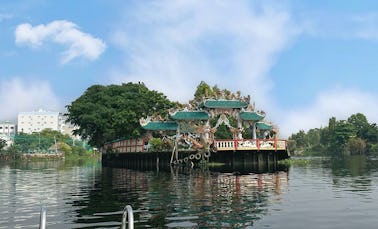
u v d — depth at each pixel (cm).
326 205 1866
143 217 1623
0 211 1859
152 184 2992
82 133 7506
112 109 6788
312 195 2216
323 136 14525
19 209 1916
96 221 1580
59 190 2741
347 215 1620
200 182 3050
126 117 6178
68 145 16525
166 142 5381
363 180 3091
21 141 15425
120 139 6712
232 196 2203
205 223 1496
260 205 1881
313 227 1419
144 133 6303
